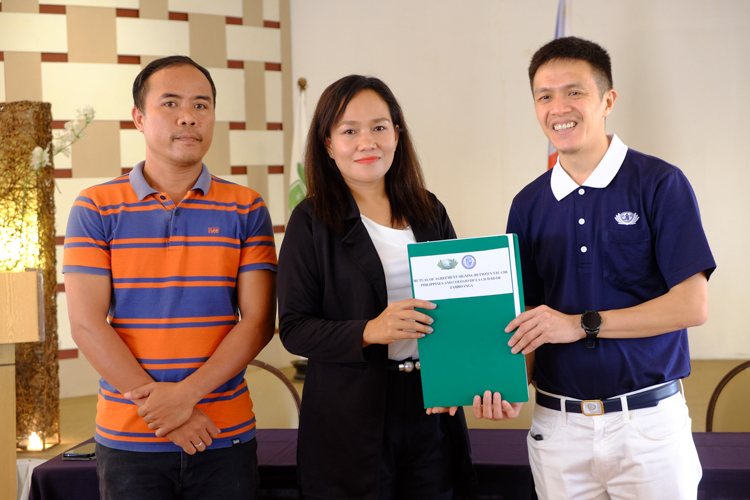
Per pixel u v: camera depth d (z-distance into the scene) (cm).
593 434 142
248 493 155
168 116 155
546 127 149
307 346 143
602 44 550
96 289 150
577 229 149
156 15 500
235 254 161
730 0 536
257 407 227
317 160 157
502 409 144
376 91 155
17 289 157
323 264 151
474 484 156
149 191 155
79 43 480
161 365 150
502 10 562
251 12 536
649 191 143
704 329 550
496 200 580
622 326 138
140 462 147
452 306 141
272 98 549
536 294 166
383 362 147
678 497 138
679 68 544
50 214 335
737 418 211
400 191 163
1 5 463
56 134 477
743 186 546
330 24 566
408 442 150
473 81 571
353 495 144
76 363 478
